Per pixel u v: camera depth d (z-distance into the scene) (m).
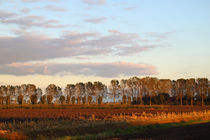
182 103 112.12
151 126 34.69
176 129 31.58
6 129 34.19
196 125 35.06
